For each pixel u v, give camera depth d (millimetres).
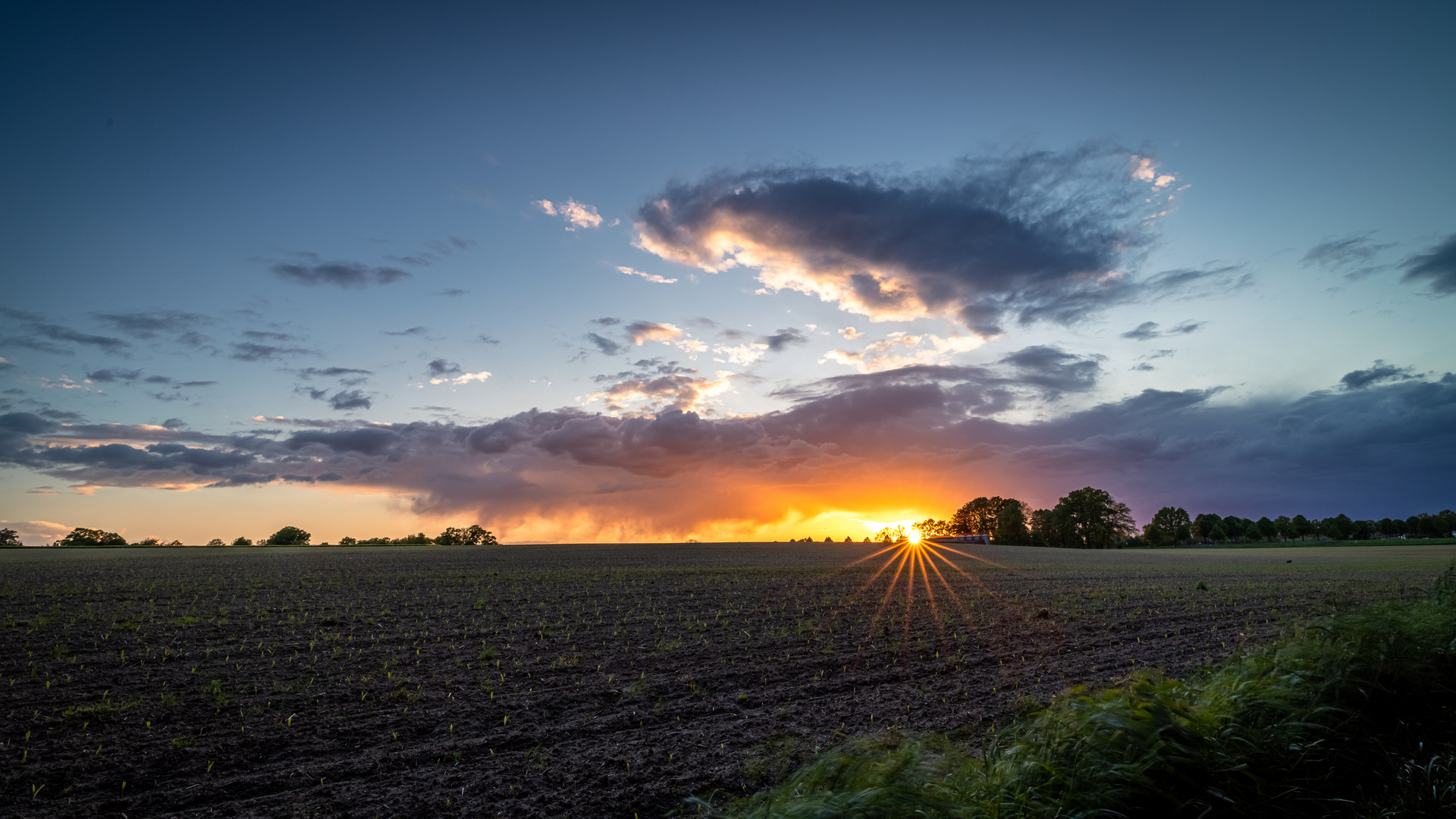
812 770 4793
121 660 10789
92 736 7285
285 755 6809
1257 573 34812
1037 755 4836
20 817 5383
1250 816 4523
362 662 11047
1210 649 12445
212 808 5570
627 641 13203
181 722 7785
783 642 13188
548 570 32531
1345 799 4809
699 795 5766
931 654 11992
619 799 5699
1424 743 5734
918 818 3959
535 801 5672
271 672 10258
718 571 33031
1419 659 6762
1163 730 4859
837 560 45438
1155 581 28969
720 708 8570
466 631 14117
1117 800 4293
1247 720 5633
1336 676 6258
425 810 5508
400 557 45969
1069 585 26547
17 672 10055
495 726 7770
